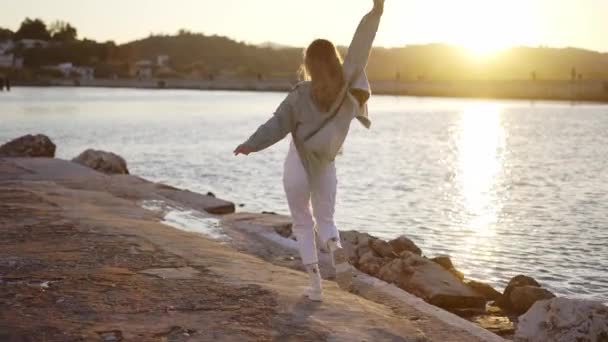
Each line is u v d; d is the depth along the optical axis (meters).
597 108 121.62
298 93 5.19
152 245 7.63
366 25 5.16
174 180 26.50
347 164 33.12
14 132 49.88
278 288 6.02
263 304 5.50
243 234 10.02
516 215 18.70
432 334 5.68
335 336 4.89
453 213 18.95
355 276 7.74
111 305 5.34
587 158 36.84
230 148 40.62
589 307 6.03
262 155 36.69
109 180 15.18
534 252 13.88
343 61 5.21
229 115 82.62
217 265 6.82
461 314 8.31
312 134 5.19
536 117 88.12
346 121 5.22
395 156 37.59
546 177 28.30
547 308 6.17
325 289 6.28
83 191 12.88
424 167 32.06
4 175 15.69
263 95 191.00
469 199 21.81
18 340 4.58
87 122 63.78
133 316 5.11
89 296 5.55
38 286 5.80
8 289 5.70
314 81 5.12
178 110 93.50
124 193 13.33
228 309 5.34
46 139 22.55
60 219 9.17
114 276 6.18
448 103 153.00
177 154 37.03
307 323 5.11
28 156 21.98
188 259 7.00
